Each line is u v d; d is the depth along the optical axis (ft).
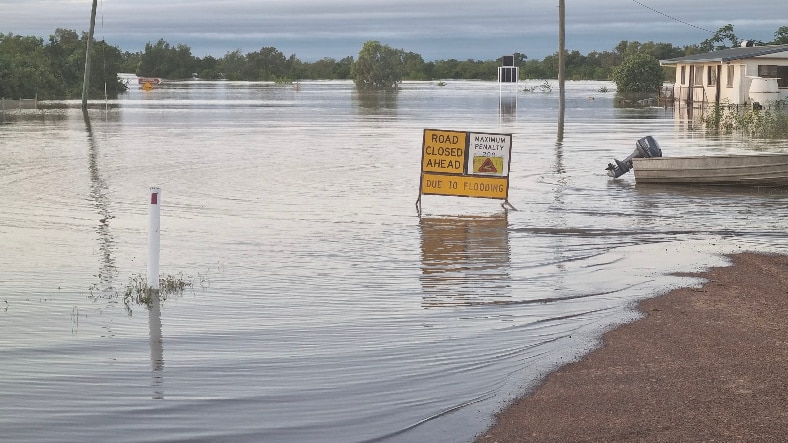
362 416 33.04
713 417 32.40
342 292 51.16
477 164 81.66
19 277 54.08
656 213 81.15
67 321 44.83
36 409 33.58
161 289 51.16
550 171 114.21
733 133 182.50
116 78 448.24
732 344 41.24
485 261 60.03
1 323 44.37
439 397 34.88
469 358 39.55
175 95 421.59
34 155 132.16
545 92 448.65
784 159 96.27
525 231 71.51
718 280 54.49
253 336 42.63
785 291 51.62
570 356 39.75
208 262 59.00
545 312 47.24
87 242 65.51
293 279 54.19
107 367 38.17
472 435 31.24
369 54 583.17
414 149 145.28
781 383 35.86
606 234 70.38
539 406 33.78
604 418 32.48
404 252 62.69
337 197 89.97
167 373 37.47
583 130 191.52
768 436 30.68
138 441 30.86
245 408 33.76
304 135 175.32
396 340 42.11
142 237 67.67
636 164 101.60
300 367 38.29
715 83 283.18
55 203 85.05
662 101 323.37
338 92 478.59
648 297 50.34
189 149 143.64
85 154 134.10
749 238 68.95
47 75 384.06
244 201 86.94
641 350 40.47
